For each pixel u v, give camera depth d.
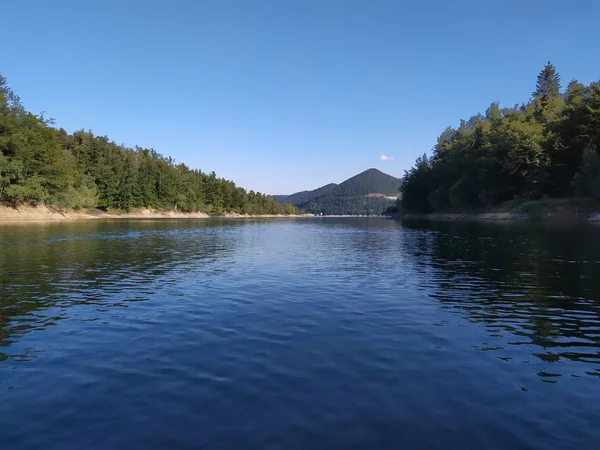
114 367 6.94
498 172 84.31
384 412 5.35
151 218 115.25
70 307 11.23
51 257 22.17
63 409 5.48
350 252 26.14
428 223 81.50
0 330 9.10
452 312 10.69
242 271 17.98
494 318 10.09
